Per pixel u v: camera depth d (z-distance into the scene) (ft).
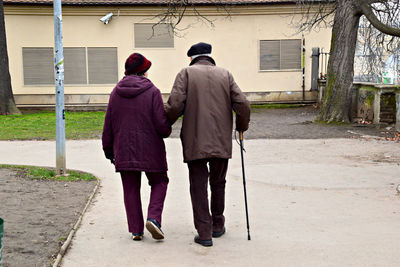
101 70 76.23
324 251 14.61
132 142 15.55
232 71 77.15
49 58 75.36
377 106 49.60
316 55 76.38
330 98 53.67
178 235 16.51
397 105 45.80
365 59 65.05
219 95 15.31
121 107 15.70
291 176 25.99
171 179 26.25
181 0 61.62
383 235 16.07
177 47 76.69
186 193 22.89
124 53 76.13
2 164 29.78
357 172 26.99
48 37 74.95
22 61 75.00
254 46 76.79
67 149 37.73
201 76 15.35
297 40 76.54
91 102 76.48
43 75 75.46
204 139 14.99
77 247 15.16
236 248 15.05
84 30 75.36
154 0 75.20
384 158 32.04
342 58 52.75
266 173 26.96
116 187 24.16
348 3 51.70
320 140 41.42
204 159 15.35
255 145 38.86
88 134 46.93
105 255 14.47
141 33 76.13
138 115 15.58
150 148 15.64
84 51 75.66
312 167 28.76
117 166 15.69
